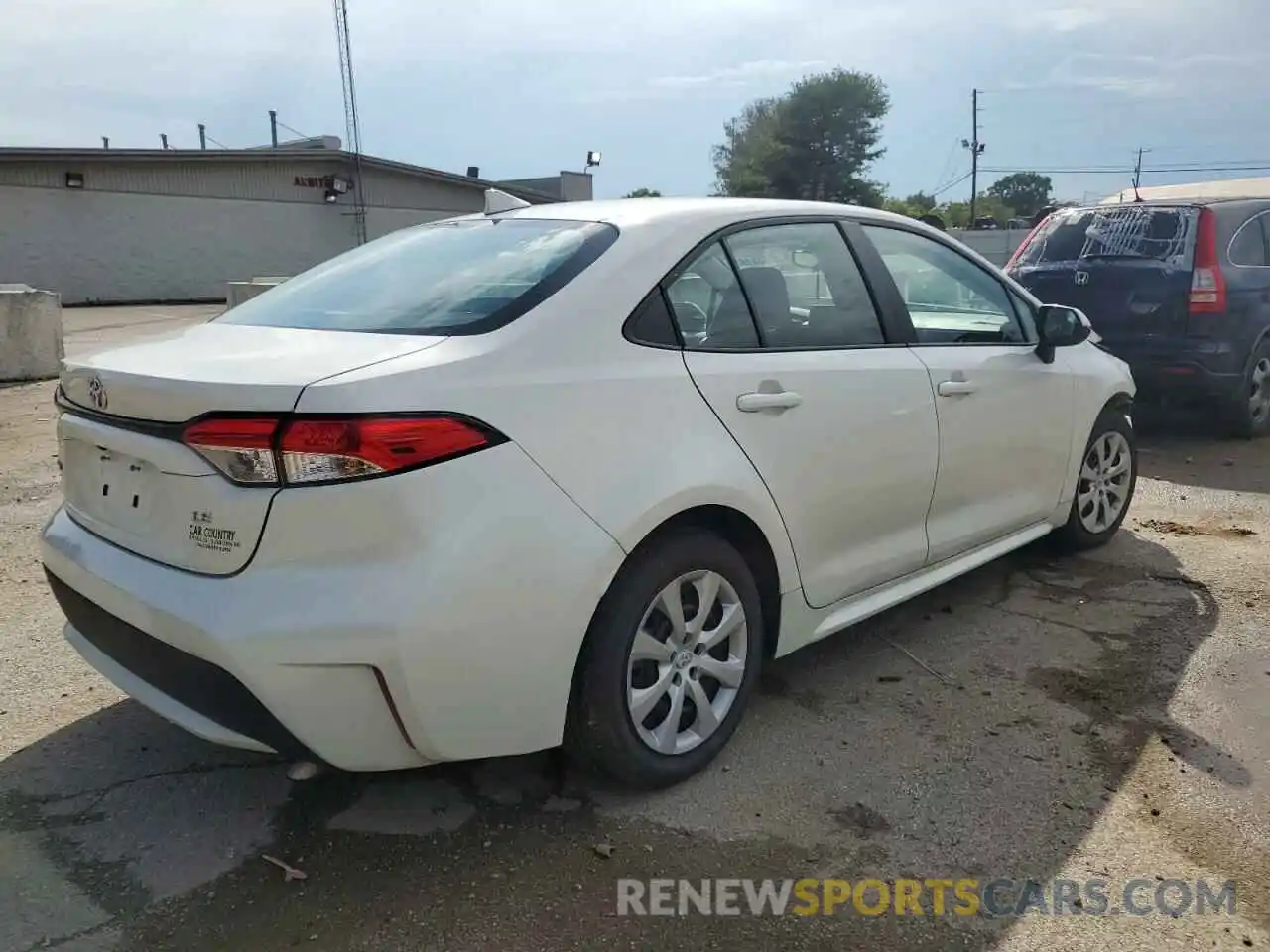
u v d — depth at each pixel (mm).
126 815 2840
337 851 2688
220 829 2781
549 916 2434
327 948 2328
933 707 3469
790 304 3318
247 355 2572
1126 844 2703
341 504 2260
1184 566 4836
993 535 4191
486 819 2830
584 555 2551
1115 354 7316
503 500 2422
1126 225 7512
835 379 3307
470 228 3434
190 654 2391
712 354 3002
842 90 62781
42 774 3037
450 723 2420
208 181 29375
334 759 2381
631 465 2684
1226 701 3490
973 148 52531
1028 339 4445
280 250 31047
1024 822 2803
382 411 2291
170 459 2418
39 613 4238
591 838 2742
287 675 2279
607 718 2732
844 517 3387
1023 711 3436
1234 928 2387
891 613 4316
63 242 27500
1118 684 3623
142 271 28781
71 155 26938
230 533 2338
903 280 3832
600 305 2789
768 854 2674
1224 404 7324
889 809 2867
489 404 2459
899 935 2373
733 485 2924
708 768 3082
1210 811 2844
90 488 2805
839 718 3396
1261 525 5480
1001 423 4074
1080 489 4820
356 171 31734
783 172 64250
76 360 2857
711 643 3018
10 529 5391
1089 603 4398
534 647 2494
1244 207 7527
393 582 2285
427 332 2652
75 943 2338
